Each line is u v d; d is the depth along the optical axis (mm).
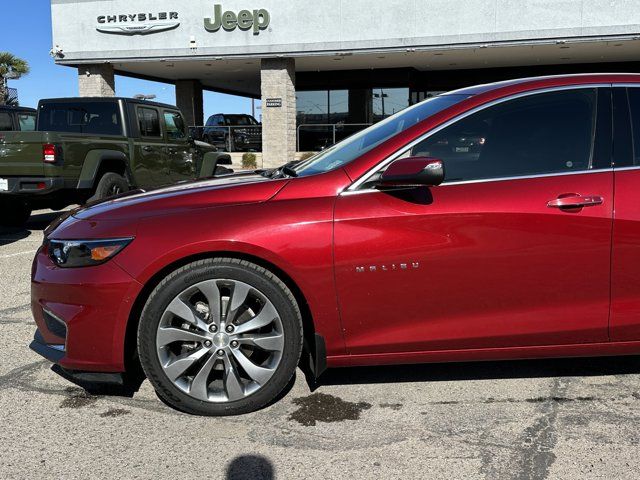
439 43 17641
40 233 9203
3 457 2678
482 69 23453
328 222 2939
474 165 3086
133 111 9391
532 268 2979
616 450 2688
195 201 3084
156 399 3268
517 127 3146
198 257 2967
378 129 3609
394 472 2537
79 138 8281
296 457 2668
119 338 2951
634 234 2988
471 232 2947
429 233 2941
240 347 3014
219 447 2756
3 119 11516
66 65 20203
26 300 5273
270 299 2961
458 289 2979
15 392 3365
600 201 2990
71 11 19516
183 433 2887
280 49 18578
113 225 3002
